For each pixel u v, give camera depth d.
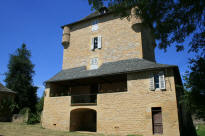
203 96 7.41
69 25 24.19
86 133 15.37
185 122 16.62
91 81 18.86
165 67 13.64
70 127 16.72
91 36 22.00
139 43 18.55
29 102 28.20
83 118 19.98
